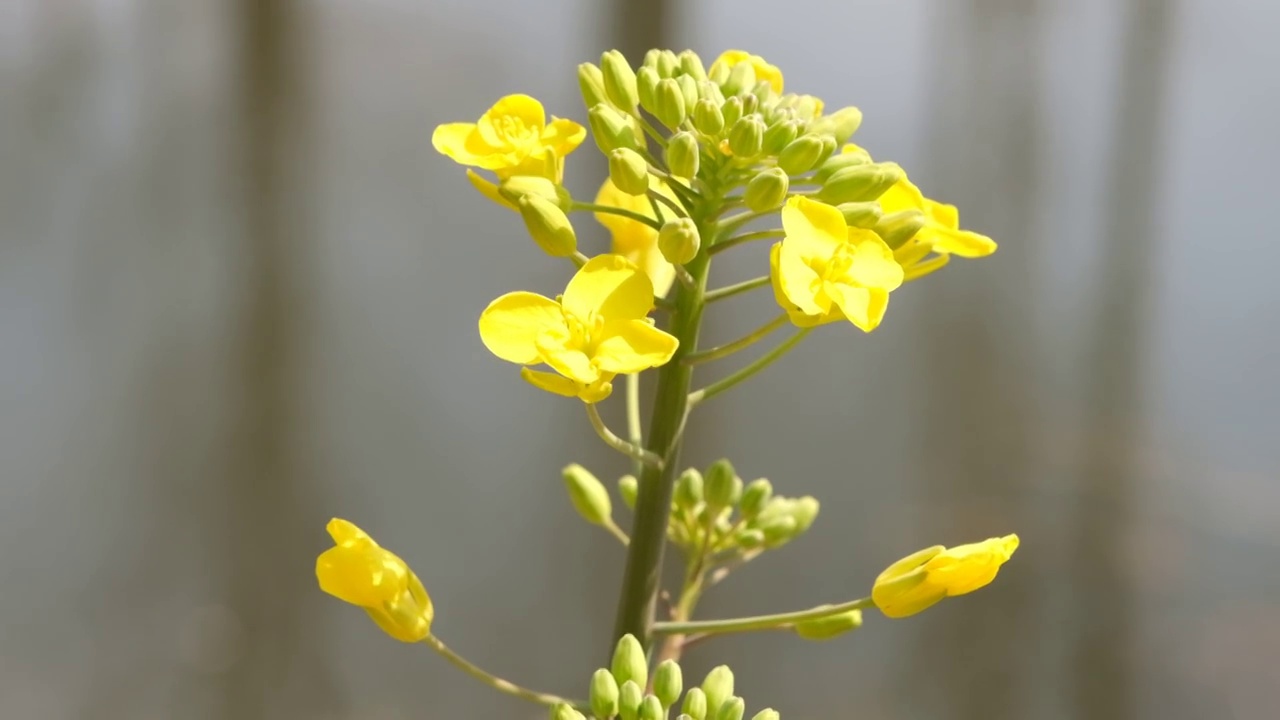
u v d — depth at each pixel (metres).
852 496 0.67
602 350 0.41
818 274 0.42
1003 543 0.42
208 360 0.64
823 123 0.43
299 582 0.67
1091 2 0.62
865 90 0.62
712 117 0.43
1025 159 0.63
